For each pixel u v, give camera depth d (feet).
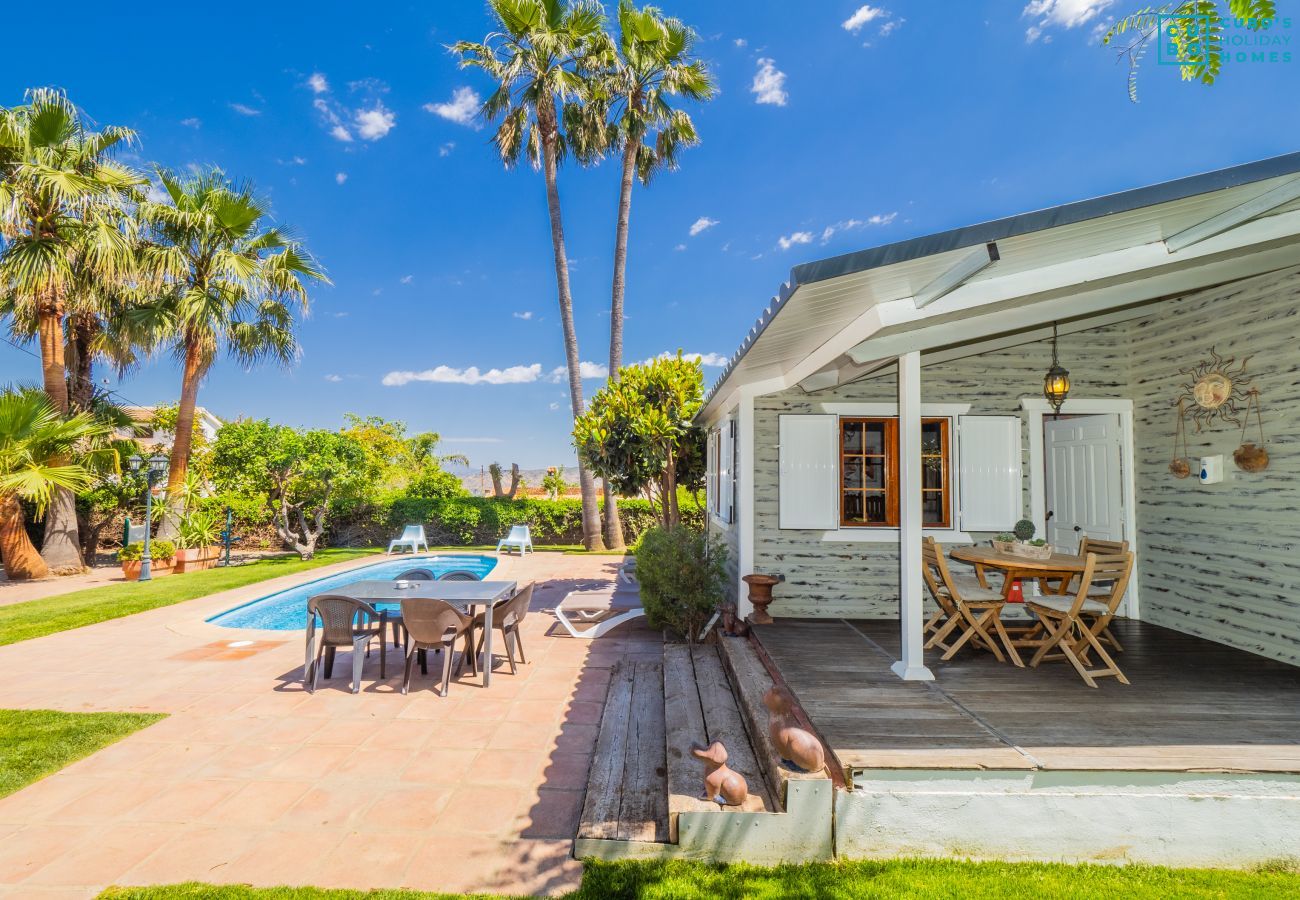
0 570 43.68
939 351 21.77
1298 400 16.12
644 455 32.60
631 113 54.70
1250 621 17.67
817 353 17.84
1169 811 10.55
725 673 18.93
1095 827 10.57
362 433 82.89
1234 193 10.58
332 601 19.08
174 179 44.16
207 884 9.82
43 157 38.65
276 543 59.31
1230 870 10.40
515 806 12.30
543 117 54.44
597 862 10.55
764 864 10.55
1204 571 19.30
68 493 43.47
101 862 10.39
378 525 61.36
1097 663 16.71
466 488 73.20
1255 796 10.53
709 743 13.69
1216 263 14.74
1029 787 10.68
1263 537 17.21
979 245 10.44
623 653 23.38
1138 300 15.19
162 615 29.66
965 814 10.61
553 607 31.78
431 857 10.62
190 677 20.39
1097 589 22.04
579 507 61.21
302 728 16.11
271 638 25.43
